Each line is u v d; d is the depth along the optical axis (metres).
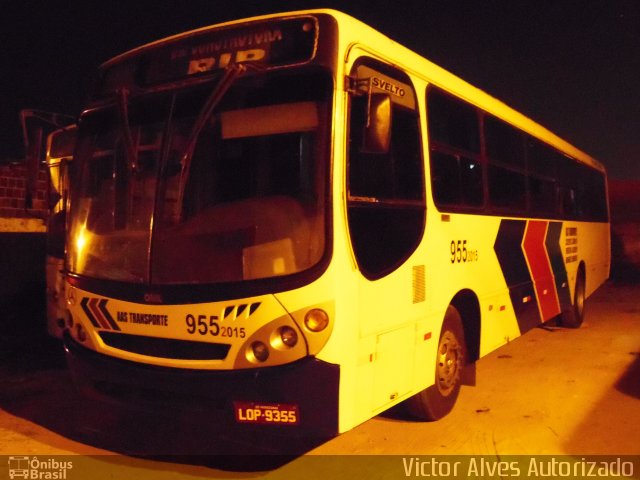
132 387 4.77
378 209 4.72
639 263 21.55
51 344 9.39
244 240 4.36
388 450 5.31
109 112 5.32
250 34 4.72
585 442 5.50
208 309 4.36
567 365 8.22
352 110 4.50
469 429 5.80
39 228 11.97
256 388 4.21
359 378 4.41
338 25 4.46
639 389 7.09
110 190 5.12
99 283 4.93
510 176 7.74
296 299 4.16
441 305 5.70
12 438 5.65
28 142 5.77
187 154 4.57
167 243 4.61
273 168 4.41
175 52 5.01
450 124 6.15
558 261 9.65
